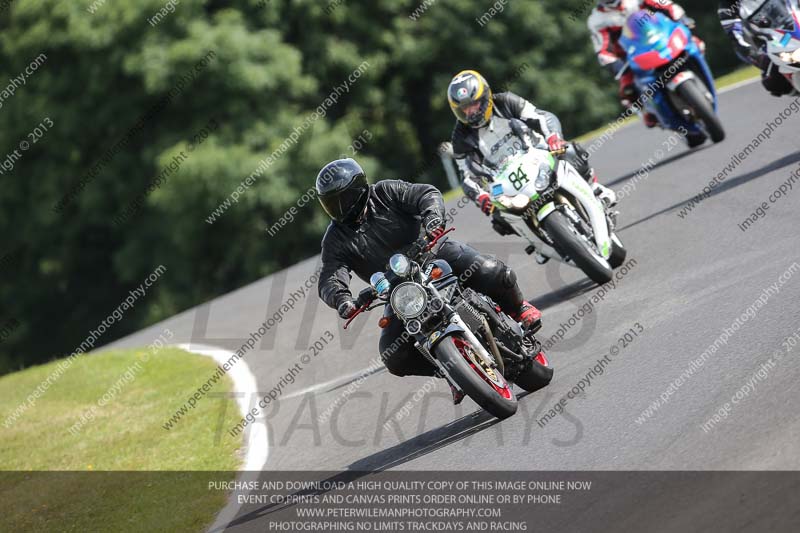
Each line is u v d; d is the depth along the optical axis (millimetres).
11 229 98625
